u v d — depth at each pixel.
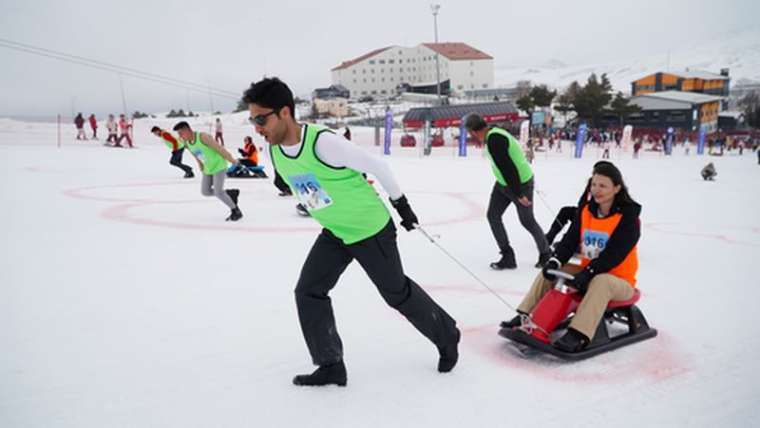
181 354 3.17
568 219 4.35
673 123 54.88
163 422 2.46
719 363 3.07
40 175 12.63
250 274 4.85
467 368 3.01
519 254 5.84
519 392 2.74
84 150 20.84
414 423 2.46
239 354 3.19
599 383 2.84
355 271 4.88
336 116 64.75
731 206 10.02
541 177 15.93
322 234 2.81
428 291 4.45
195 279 4.67
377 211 2.61
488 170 17.42
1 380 2.82
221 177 7.21
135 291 4.32
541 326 3.05
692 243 6.48
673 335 3.48
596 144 46.19
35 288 4.35
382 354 3.20
